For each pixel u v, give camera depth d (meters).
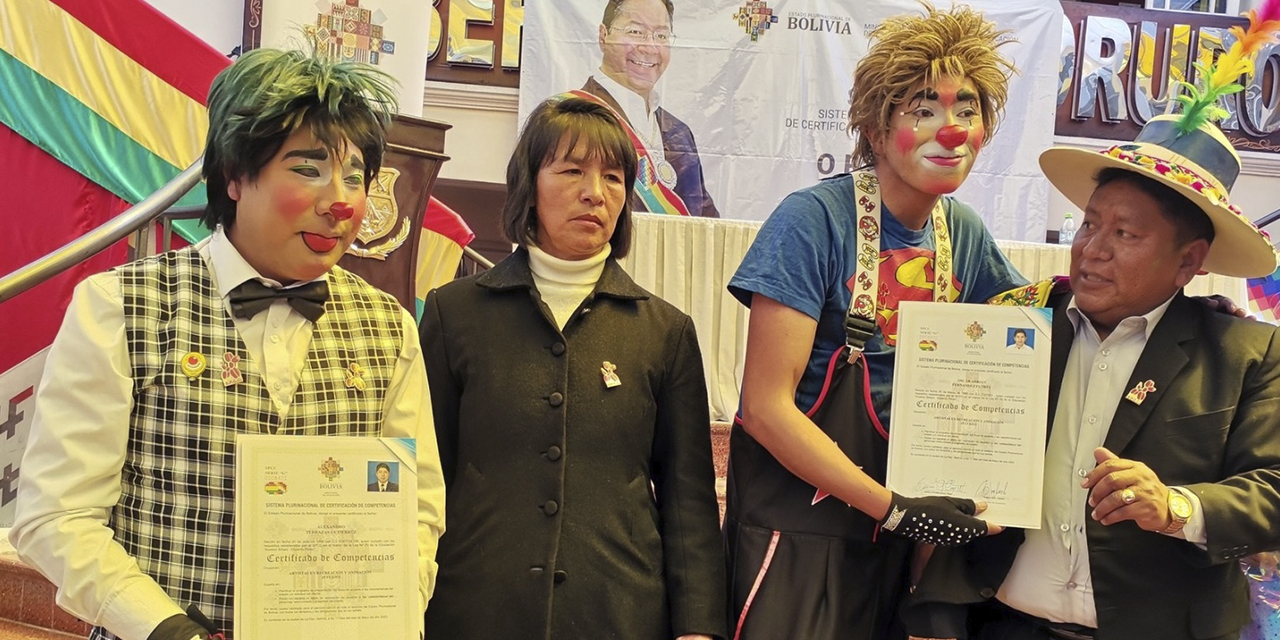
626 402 1.64
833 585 1.64
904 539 1.73
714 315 4.95
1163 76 5.58
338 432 1.39
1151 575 1.52
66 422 1.25
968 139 1.62
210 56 3.20
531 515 1.57
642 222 4.88
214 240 1.39
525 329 1.65
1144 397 1.54
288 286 1.40
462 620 1.55
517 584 1.54
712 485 1.72
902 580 1.75
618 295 1.70
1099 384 1.59
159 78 3.13
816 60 5.40
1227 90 1.56
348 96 1.34
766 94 5.40
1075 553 1.56
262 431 1.33
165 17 3.14
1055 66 5.45
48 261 2.24
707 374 4.90
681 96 5.36
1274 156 5.58
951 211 1.83
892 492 1.56
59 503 1.22
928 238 1.75
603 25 5.32
